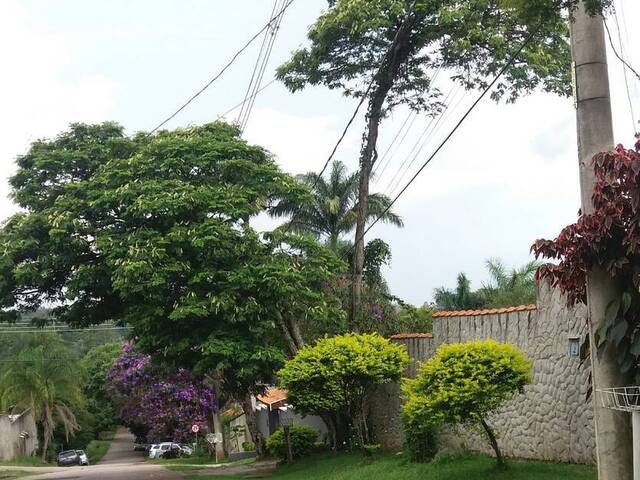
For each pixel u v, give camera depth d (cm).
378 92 1820
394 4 1600
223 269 1709
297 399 1603
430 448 1385
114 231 1753
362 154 1886
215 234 1652
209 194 1711
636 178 562
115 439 8531
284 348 1941
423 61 1761
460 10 1588
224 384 1886
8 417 4344
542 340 1180
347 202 2788
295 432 2006
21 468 3625
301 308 1773
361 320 1922
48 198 1928
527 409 1203
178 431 4478
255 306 1661
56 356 4619
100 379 5769
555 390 1141
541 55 1597
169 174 1784
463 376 1052
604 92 620
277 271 1688
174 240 1644
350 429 1794
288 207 2106
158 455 4781
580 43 628
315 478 1519
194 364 1795
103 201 1725
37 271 1777
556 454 1134
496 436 1270
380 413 1736
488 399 1045
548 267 663
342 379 1538
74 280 1752
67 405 4903
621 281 598
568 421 1109
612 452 573
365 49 1753
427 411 1064
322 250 1888
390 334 1983
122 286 1602
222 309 1633
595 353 598
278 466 1969
